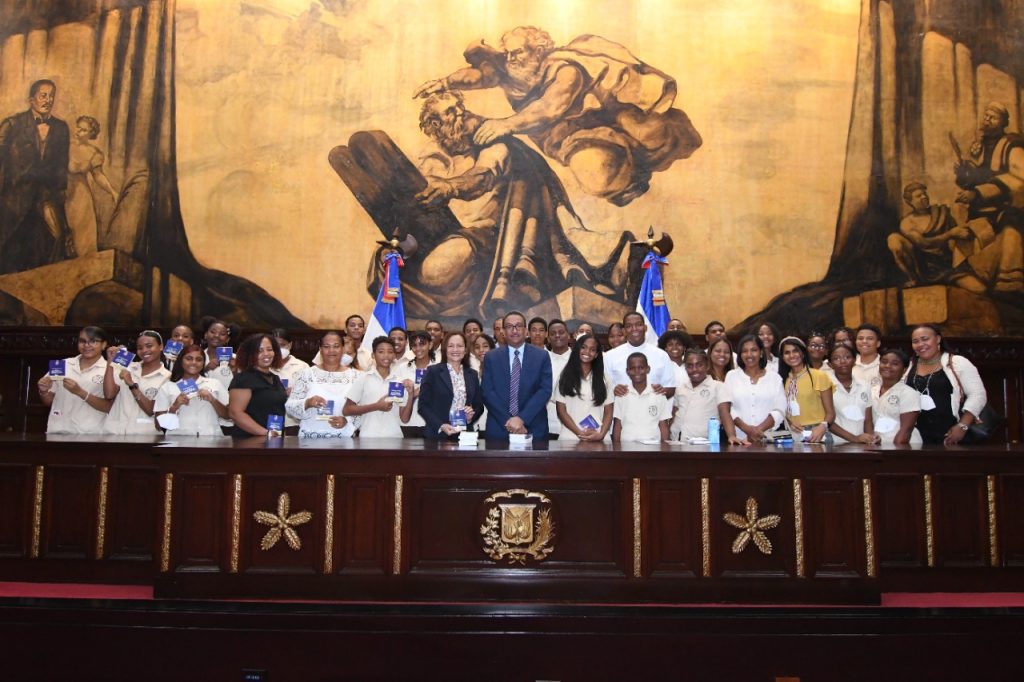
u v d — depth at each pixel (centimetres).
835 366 529
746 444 448
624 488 370
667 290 845
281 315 838
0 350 805
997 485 409
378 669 352
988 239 848
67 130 848
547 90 867
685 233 852
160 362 560
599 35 871
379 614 353
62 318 827
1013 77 866
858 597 364
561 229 852
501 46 868
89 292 830
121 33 859
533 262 847
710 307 843
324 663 352
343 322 839
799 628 353
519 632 353
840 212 853
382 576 365
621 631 352
